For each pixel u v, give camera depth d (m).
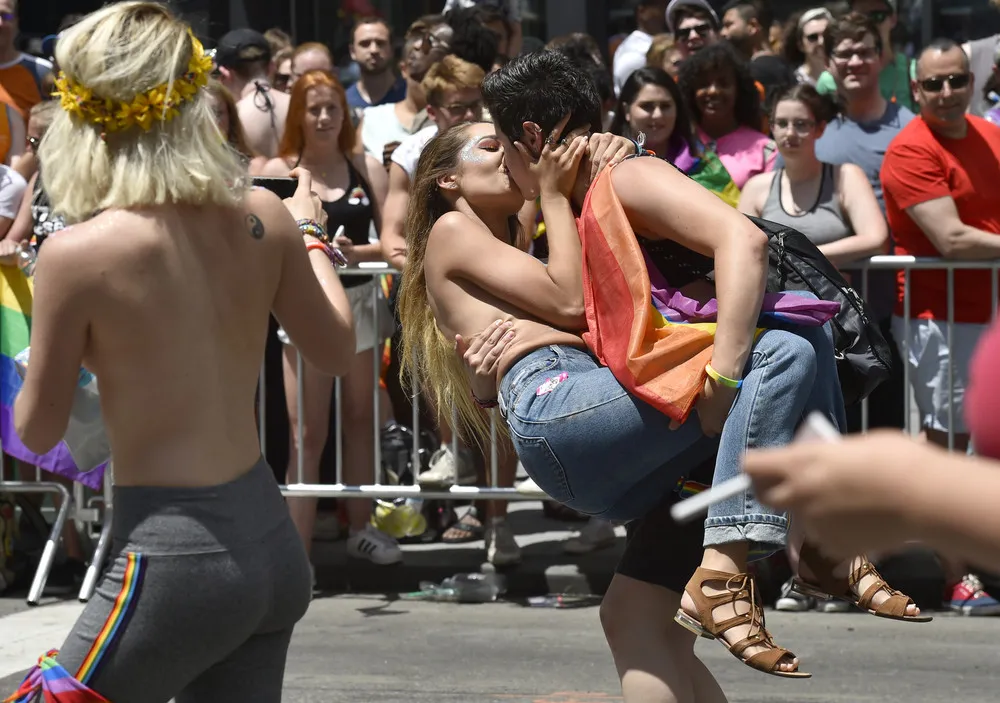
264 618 5.13
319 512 13.55
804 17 15.36
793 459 2.23
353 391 12.04
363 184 12.35
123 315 4.88
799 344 5.37
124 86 4.85
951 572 11.29
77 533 12.43
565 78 5.94
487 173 6.26
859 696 9.05
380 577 12.34
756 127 12.95
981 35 18.12
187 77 5.00
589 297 5.66
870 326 5.80
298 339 5.55
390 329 12.25
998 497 2.06
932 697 9.01
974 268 11.08
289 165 12.22
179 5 19.20
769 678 9.56
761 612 5.34
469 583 11.88
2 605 11.55
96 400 10.25
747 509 5.25
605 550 12.65
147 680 4.94
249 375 5.22
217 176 5.00
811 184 11.45
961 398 11.30
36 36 19.81
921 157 11.10
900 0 18.23
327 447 12.42
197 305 4.99
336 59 20.05
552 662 9.90
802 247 5.90
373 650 10.30
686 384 5.27
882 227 11.19
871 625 10.95
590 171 5.92
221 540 4.92
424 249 6.60
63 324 4.90
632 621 5.97
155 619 4.87
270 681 5.30
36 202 11.71
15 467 12.23
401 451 11.96
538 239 9.91
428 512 13.38
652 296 5.70
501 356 5.90
